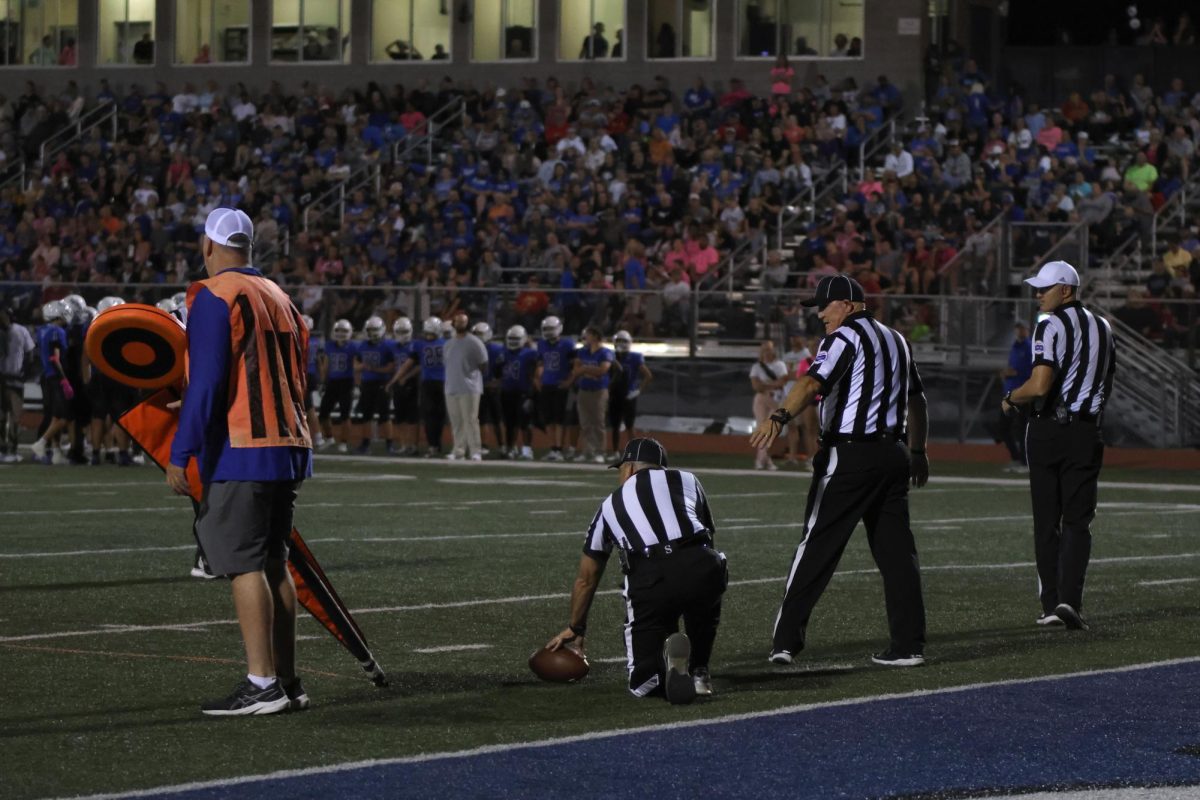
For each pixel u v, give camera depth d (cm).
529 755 2061
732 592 3622
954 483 6919
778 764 2019
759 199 10875
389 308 9700
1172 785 1923
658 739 2155
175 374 2405
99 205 12344
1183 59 12825
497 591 3591
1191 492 6600
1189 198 10919
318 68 13250
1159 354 9200
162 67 13538
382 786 1898
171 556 4112
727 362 9444
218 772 1962
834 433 2722
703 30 12512
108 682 2552
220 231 2292
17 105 13462
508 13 12862
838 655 2864
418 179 11738
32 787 1886
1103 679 2606
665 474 2469
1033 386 3134
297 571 2420
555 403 8281
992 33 13038
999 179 10781
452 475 7062
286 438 2269
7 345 7606
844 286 2744
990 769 1998
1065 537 3167
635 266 10169
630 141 11750
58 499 5641
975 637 3058
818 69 12225
